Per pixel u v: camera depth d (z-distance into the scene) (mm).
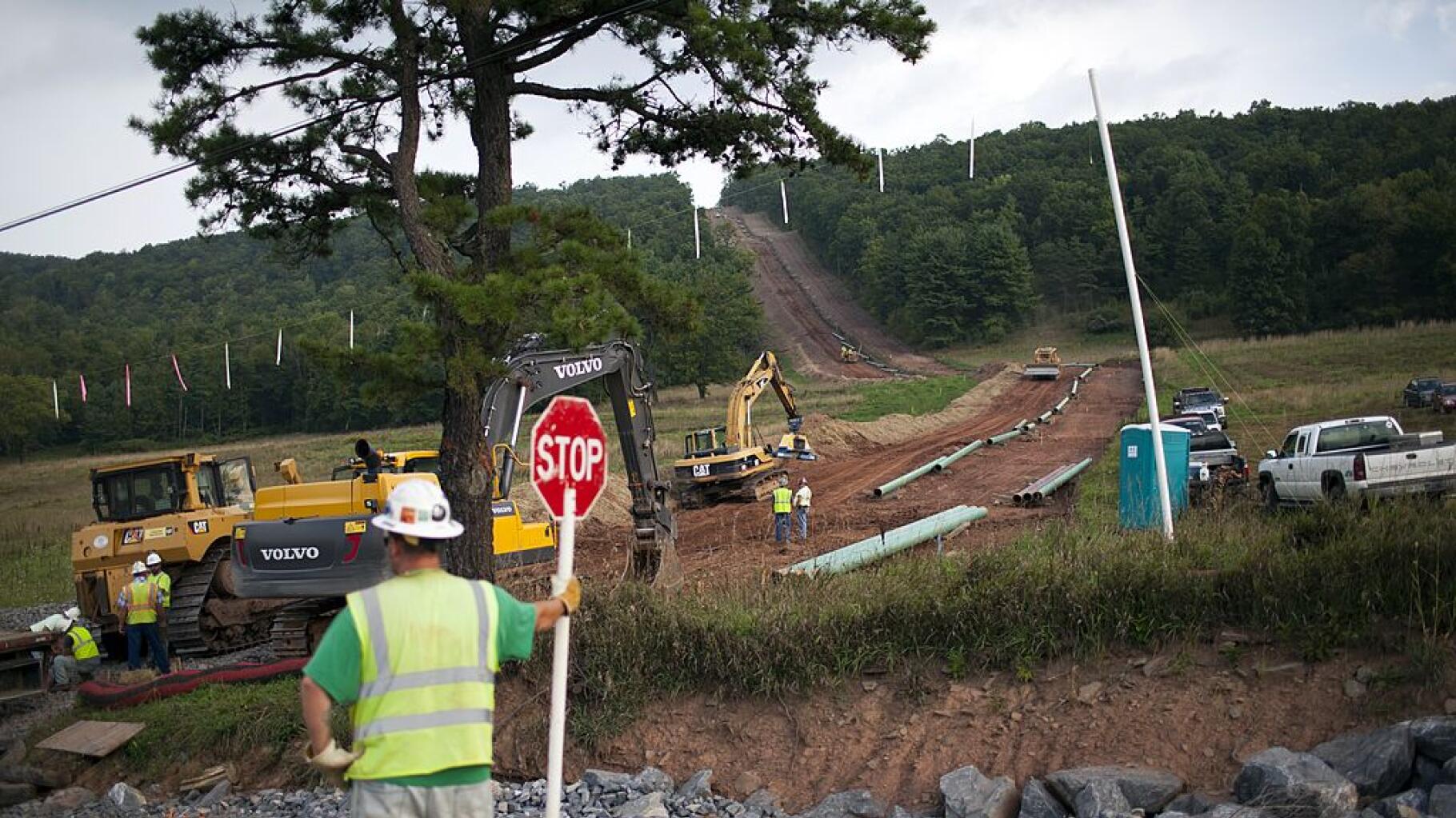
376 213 15781
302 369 90250
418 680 4441
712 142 15492
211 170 14961
